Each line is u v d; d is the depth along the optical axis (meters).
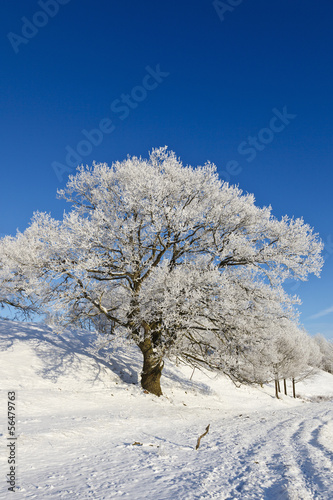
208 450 8.15
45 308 18.33
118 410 14.28
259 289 19.05
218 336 19.39
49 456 6.57
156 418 13.30
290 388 54.03
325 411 20.89
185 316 16.80
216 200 19.50
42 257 17.50
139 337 18.45
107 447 7.85
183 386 25.77
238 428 12.58
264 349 21.75
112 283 19.16
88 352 23.00
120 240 18.36
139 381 21.70
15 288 18.94
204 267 17.77
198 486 4.77
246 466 6.25
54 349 21.50
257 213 19.41
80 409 13.88
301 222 19.00
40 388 16.77
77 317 19.69
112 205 19.39
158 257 19.06
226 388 32.09
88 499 4.05
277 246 19.14
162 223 17.80
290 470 5.82
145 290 17.27
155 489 4.59
